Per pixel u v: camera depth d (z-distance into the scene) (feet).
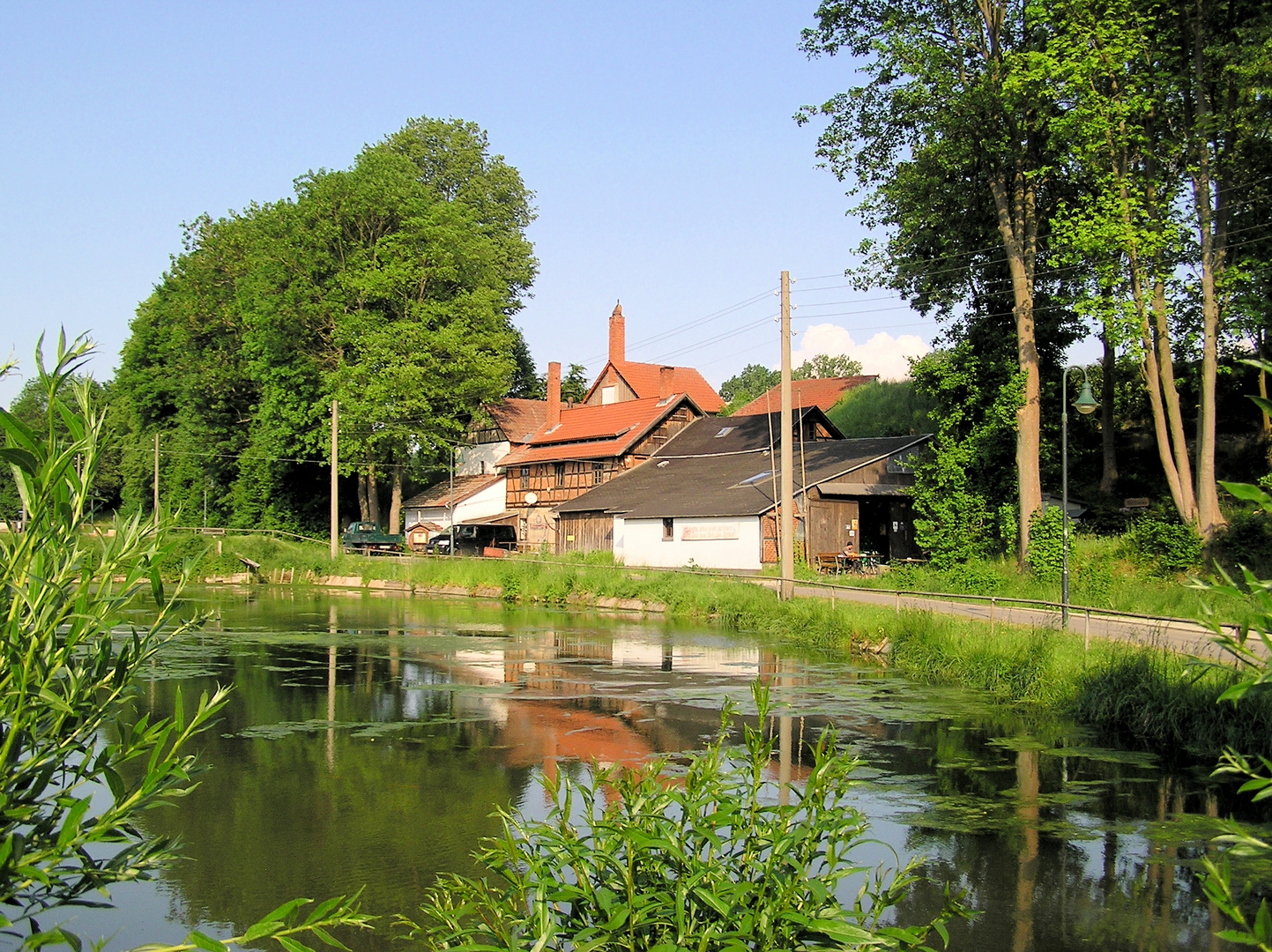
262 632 94.84
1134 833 35.68
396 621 105.40
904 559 134.00
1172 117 101.60
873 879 31.17
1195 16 92.58
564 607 120.98
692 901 16.17
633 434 186.09
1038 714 55.31
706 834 15.74
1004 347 115.75
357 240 187.32
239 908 29.22
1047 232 113.50
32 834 11.97
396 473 191.83
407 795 40.42
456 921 17.33
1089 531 111.65
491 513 212.02
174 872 32.04
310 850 34.04
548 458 196.13
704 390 231.30
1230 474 120.78
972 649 65.98
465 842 34.76
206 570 157.89
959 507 115.14
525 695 62.64
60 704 11.25
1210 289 93.61
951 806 38.70
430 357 175.94
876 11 106.01
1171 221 92.79
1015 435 113.19
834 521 132.57
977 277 117.91
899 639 74.33
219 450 210.79
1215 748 46.44
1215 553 90.12
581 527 164.14
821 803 16.62
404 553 181.27
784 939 15.35
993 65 96.78
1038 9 90.63
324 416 185.68
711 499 139.23
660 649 83.10
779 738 50.06
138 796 12.10
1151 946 26.78
